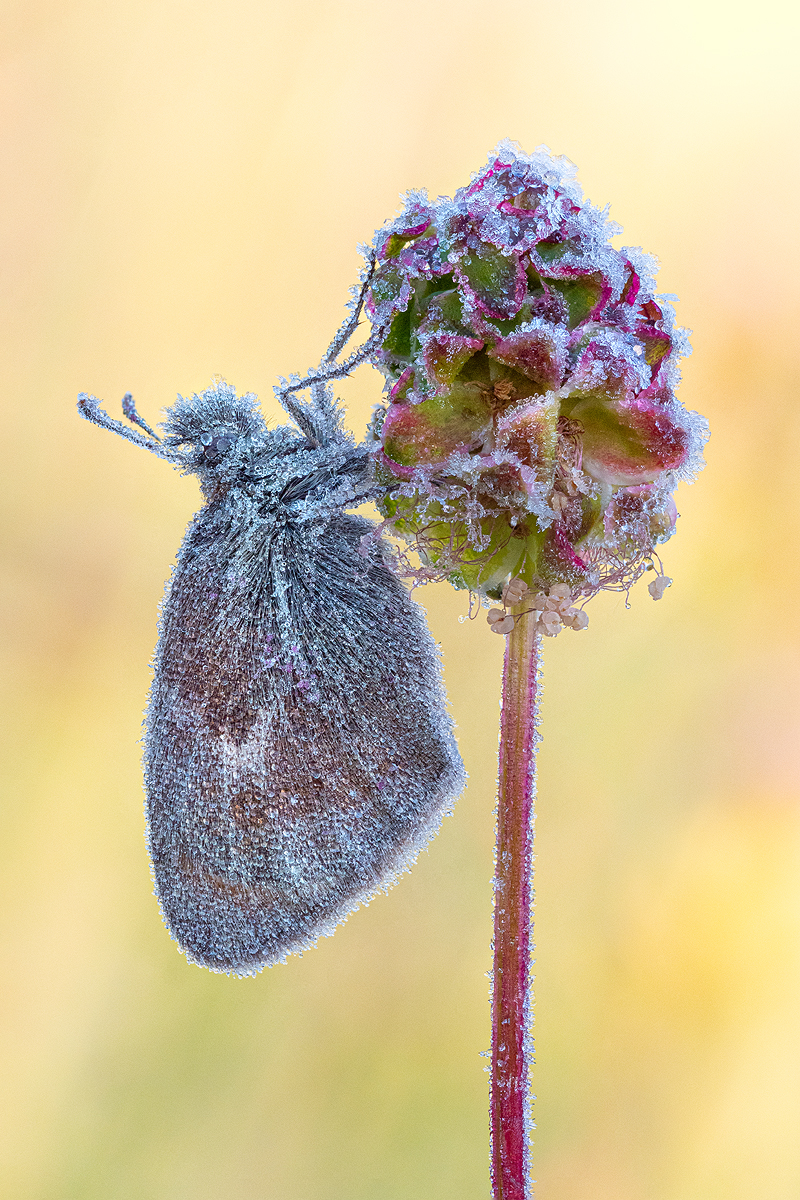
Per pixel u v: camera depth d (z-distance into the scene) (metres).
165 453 0.13
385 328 0.12
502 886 0.12
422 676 0.13
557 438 0.12
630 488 0.12
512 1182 0.12
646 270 0.12
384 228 0.12
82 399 0.13
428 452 0.12
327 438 0.13
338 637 0.12
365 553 0.12
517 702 0.12
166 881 0.13
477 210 0.12
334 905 0.13
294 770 0.13
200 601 0.13
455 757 0.13
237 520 0.13
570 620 0.12
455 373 0.12
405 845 0.12
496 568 0.12
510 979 0.12
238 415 0.13
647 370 0.12
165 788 0.13
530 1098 0.12
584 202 0.12
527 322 0.12
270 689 0.13
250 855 0.13
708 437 0.12
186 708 0.13
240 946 0.13
